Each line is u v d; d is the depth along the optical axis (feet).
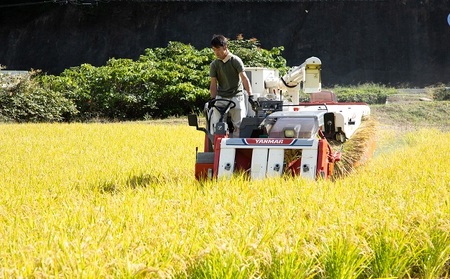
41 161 59.82
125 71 136.87
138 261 25.00
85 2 236.63
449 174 44.62
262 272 25.89
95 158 61.46
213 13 230.89
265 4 229.04
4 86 125.70
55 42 233.55
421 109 113.60
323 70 214.69
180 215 32.12
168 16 232.53
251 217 31.68
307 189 38.09
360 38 220.64
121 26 233.14
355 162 52.13
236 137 51.19
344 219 30.40
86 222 31.32
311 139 44.86
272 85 61.00
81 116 135.03
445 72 214.48
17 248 26.99
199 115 132.87
